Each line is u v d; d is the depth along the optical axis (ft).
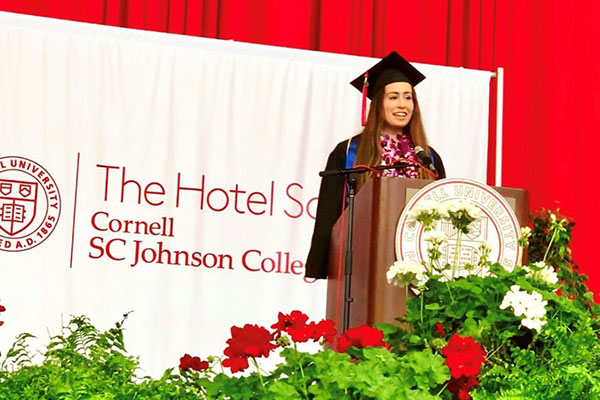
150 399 8.38
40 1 22.40
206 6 23.24
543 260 11.87
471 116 20.75
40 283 18.42
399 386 7.69
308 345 17.85
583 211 24.45
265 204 19.69
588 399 8.30
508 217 11.46
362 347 8.38
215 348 19.03
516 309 8.62
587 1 25.00
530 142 24.45
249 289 19.35
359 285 11.75
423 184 11.41
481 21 24.63
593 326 9.62
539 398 8.26
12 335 18.12
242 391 7.98
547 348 8.96
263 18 23.39
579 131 24.82
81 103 19.16
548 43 24.68
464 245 11.34
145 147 19.31
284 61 20.17
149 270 18.97
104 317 18.60
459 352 7.98
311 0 24.09
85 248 18.71
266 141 19.88
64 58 19.22
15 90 18.92
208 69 19.84
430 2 24.62
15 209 18.52
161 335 18.85
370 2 24.11
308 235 19.77
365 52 23.95
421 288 9.37
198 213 19.35
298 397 7.61
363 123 18.38
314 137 20.07
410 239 11.15
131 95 19.40
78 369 8.66
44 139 18.88
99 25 19.49
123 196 19.03
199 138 19.60
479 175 20.61
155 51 19.66
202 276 19.19
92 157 19.02
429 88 20.67
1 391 8.22
